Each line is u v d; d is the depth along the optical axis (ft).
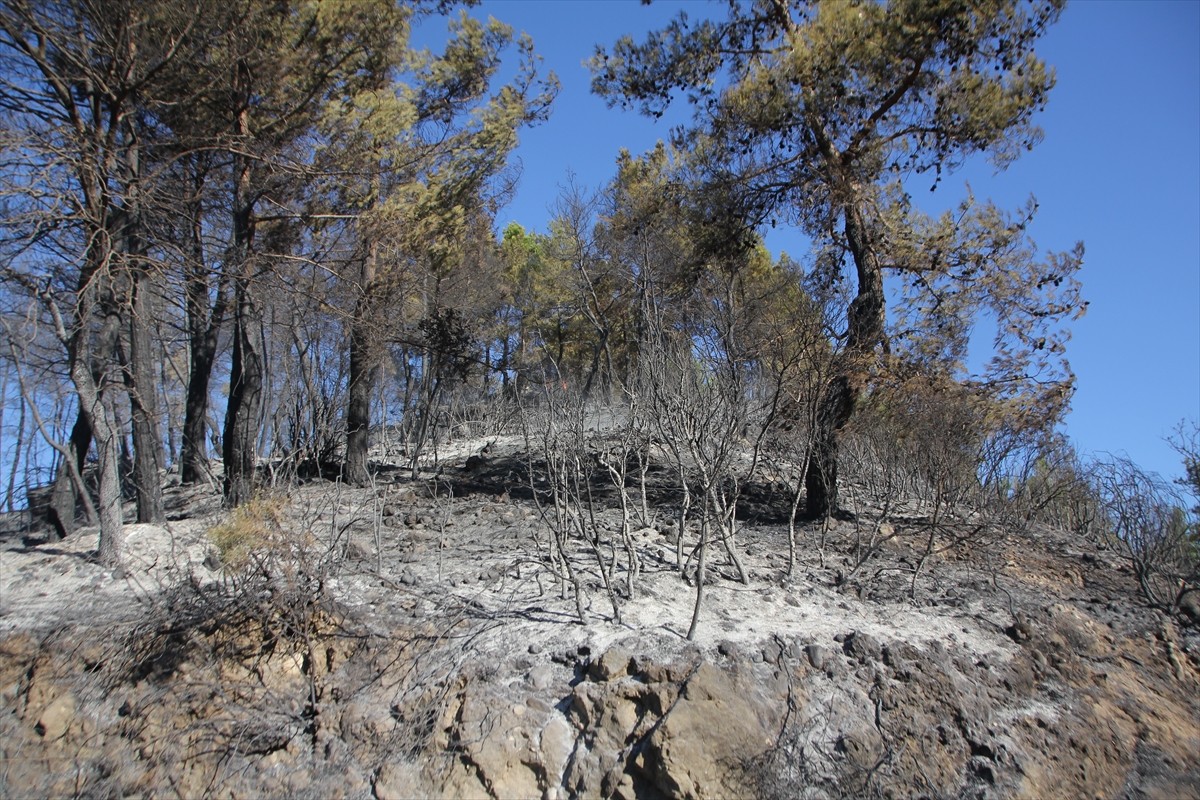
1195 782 20.06
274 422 32.94
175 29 29.78
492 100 43.47
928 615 24.44
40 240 29.89
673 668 19.43
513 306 62.64
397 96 41.86
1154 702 22.76
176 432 51.11
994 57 33.12
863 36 32.35
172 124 33.96
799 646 21.20
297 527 26.40
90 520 36.27
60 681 21.72
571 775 18.19
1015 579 28.30
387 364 46.93
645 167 51.52
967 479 29.45
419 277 41.24
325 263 38.63
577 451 27.40
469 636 22.11
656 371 25.86
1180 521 29.53
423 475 43.32
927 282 34.71
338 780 19.04
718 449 25.67
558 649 21.09
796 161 36.06
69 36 27.66
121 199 29.66
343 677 21.38
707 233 37.29
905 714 19.74
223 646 21.72
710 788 17.43
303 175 35.88
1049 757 19.86
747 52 37.01
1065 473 34.24
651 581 24.79
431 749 19.13
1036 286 32.99
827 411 31.27
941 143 35.19
